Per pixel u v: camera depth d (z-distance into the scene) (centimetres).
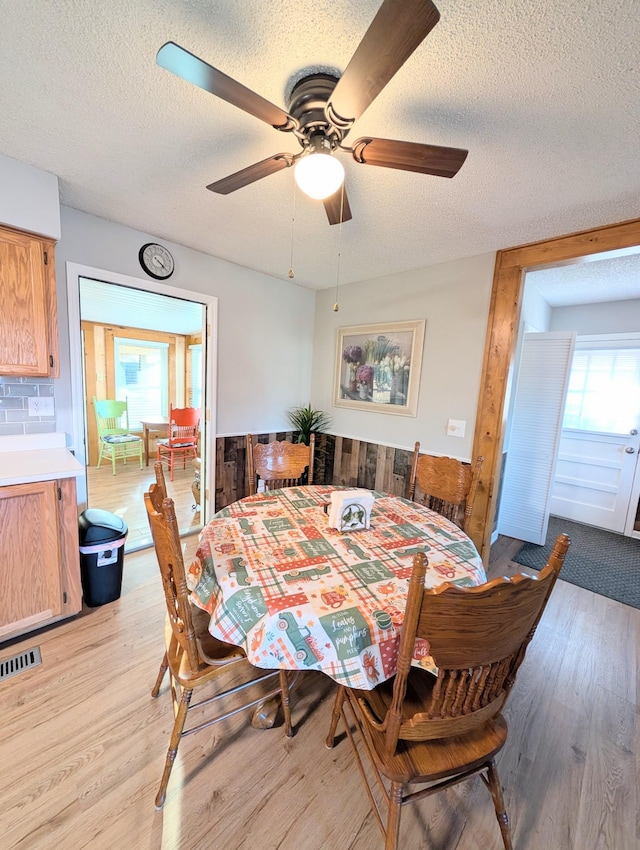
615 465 362
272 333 338
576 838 111
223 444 314
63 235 211
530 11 90
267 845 105
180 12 94
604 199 173
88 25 98
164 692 154
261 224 221
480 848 107
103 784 118
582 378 381
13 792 115
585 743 142
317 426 366
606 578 271
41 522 176
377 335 315
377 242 237
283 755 131
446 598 75
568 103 117
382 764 92
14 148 155
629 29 91
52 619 188
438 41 99
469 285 257
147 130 141
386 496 208
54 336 189
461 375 264
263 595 107
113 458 485
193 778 122
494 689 96
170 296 266
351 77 90
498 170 154
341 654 97
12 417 205
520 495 330
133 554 273
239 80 116
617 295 343
